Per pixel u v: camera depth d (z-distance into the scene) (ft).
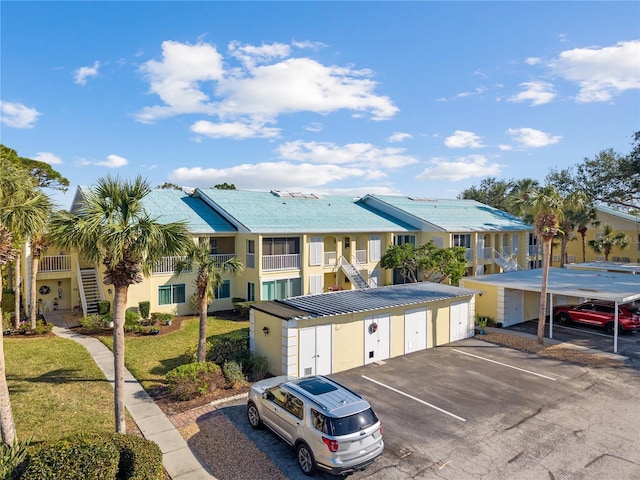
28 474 24.07
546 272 66.95
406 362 57.72
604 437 36.70
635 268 106.83
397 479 30.66
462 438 36.55
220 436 36.70
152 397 44.93
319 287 96.22
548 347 65.10
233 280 91.71
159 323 75.92
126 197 35.06
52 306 87.10
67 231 33.24
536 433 37.37
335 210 111.96
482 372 53.52
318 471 31.30
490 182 231.91
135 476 26.18
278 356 50.85
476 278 87.86
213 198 98.37
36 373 51.01
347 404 31.37
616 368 55.11
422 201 139.64
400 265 93.20
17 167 45.39
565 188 157.17
